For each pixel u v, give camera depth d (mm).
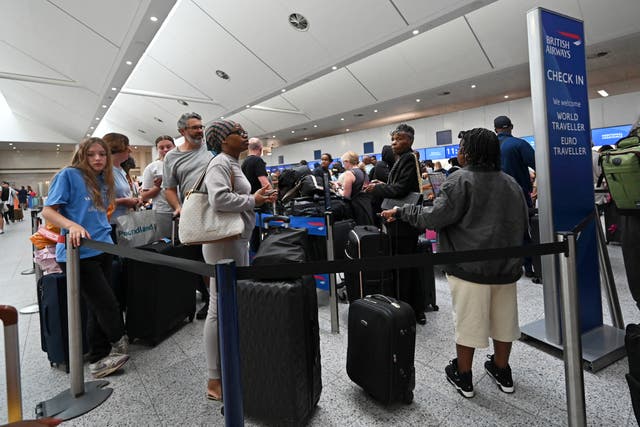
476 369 1965
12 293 3895
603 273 2361
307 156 19219
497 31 7273
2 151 24609
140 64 10227
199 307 3273
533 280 3441
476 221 1611
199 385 1913
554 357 2070
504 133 3477
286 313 1427
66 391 1863
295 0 6648
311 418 1583
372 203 3873
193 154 2678
